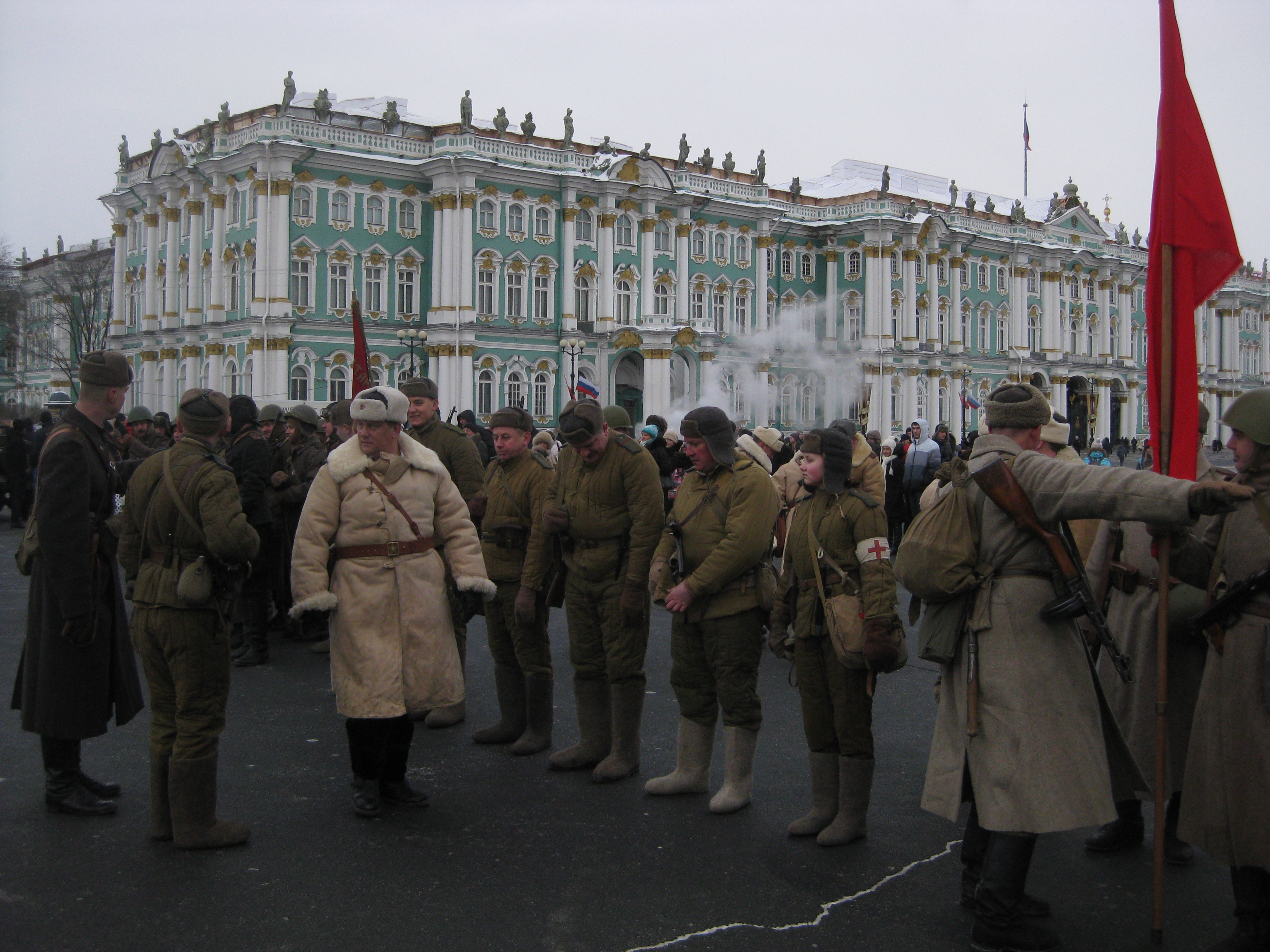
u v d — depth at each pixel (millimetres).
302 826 6375
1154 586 6219
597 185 53688
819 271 65562
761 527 6449
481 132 51438
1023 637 4961
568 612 7562
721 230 60469
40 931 4988
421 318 50094
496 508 8016
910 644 11797
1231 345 87688
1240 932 4961
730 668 6605
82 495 6059
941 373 67500
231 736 8219
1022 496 4965
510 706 8211
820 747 6316
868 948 4953
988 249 71438
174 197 52344
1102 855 6238
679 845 6145
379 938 4953
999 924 4867
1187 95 5520
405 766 6781
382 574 6441
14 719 8586
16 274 76562
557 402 53312
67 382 70375
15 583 15438
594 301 54375
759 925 5156
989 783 4863
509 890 5496
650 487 7117
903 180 76312
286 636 12109
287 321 45688
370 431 6480
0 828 6270
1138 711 6238
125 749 7871
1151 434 5520
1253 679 4977
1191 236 5449
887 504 19578
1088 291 78250
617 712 7332
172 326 52625
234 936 4965
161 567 5902
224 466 6027
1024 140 78125
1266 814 4859
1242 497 4418
